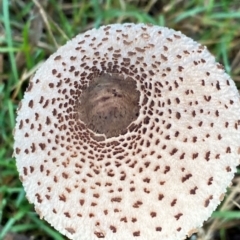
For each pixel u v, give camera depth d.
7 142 0.34
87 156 0.23
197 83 0.24
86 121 0.23
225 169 0.23
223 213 0.32
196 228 0.24
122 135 0.23
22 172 0.24
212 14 0.37
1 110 0.35
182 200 0.23
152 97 0.23
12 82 0.36
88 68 0.24
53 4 0.37
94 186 0.23
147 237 0.23
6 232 0.32
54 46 0.37
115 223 0.23
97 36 0.26
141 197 0.22
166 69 0.24
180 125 0.23
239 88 0.36
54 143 0.23
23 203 0.33
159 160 0.22
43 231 0.33
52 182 0.23
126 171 0.22
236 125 0.24
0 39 0.35
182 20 0.38
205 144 0.23
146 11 0.38
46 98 0.24
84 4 0.37
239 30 0.37
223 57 0.36
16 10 0.38
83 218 0.23
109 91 0.23
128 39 0.25
